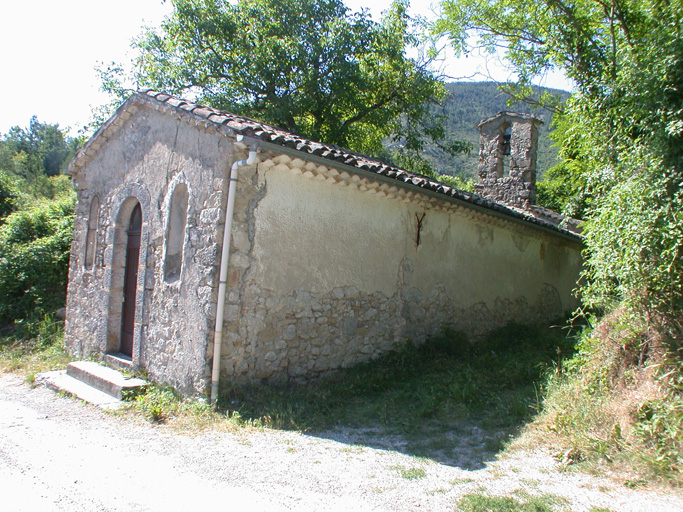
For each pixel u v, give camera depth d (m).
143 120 7.46
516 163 13.78
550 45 7.37
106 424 5.19
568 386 5.30
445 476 3.90
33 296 10.89
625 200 4.84
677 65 4.89
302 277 6.53
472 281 9.38
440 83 18.45
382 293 7.62
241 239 5.88
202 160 6.21
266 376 6.14
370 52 16.92
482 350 8.70
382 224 7.64
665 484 3.50
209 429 5.02
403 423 5.25
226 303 5.77
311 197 6.64
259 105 16.31
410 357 7.60
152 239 6.92
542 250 11.59
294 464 4.12
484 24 11.30
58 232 11.94
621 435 4.13
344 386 6.43
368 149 19.77
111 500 3.40
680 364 4.22
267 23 15.71
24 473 3.86
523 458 4.26
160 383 6.36
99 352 7.76
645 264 4.59
